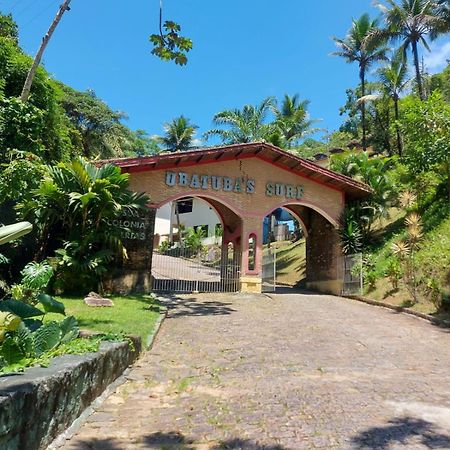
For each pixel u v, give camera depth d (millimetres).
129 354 6375
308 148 41062
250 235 17344
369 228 18453
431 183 17359
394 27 29000
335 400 5176
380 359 7285
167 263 28672
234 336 8891
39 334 4812
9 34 17734
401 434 4191
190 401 5102
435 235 14531
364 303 15008
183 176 16516
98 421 4367
